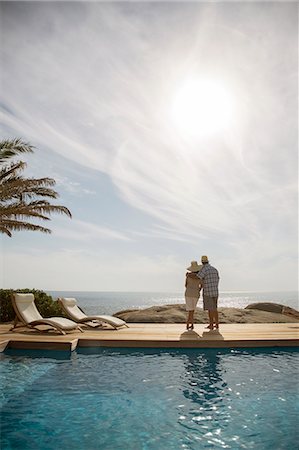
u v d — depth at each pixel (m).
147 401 5.09
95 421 4.42
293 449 3.72
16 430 4.16
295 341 8.70
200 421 4.45
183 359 7.56
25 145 16.56
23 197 17.73
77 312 11.47
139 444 3.83
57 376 6.28
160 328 10.98
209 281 10.30
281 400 5.16
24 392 5.44
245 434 4.09
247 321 13.96
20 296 10.10
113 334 9.49
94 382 5.94
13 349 8.21
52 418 4.50
